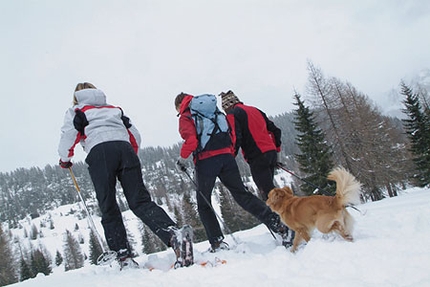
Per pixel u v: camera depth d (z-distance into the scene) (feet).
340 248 9.75
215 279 8.87
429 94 152.25
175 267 10.94
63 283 11.27
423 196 26.66
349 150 86.28
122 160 12.15
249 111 15.30
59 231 508.53
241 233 20.65
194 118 13.29
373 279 7.47
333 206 11.67
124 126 13.17
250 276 8.49
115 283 9.61
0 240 130.52
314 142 83.51
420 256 7.96
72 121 12.12
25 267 141.59
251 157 15.11
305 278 7.88
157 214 11.82
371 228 12.66
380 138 94.48
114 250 12.21
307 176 84.38
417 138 101.60
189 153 12.93
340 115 87.61
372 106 121.49
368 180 84.64
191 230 11.25
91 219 14.78
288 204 13.10
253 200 13.64
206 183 13.43
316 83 88.33
